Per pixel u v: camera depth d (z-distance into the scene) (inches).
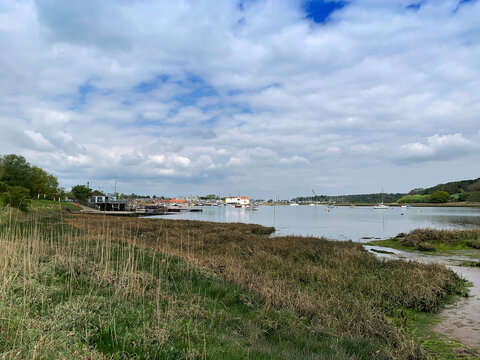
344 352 253.6
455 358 277.0
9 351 155.3
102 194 4606.3
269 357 230.1
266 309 348.5
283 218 3346.5
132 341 206.5
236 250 803.4
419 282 483.8
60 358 159.2
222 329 278.1
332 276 524.4
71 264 362.0
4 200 869.8
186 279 442.3
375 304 398.3
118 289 307.1
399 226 2092.8
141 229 1249.4
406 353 268.4
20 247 383.2
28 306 228.1
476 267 729.6
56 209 1064.2
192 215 4121.6
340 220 2883.9
